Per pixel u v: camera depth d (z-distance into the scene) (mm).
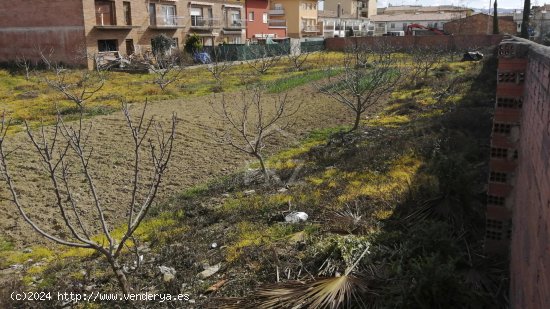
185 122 14734
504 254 4766
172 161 11000
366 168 8742
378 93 13727
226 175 9906
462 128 10977
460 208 5527
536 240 2693
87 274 5582
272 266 5152
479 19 59250
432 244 4602
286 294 4211
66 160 10969
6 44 32406
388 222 5844
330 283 4223
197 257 5758
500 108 4641
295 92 20625
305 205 7027
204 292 4945
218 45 41125
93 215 8070
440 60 30812
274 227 6383
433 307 3625
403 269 4355
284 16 62062
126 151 11703
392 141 10477
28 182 9594
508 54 4531
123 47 33812
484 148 9070
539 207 2715
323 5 88875
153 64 31469
